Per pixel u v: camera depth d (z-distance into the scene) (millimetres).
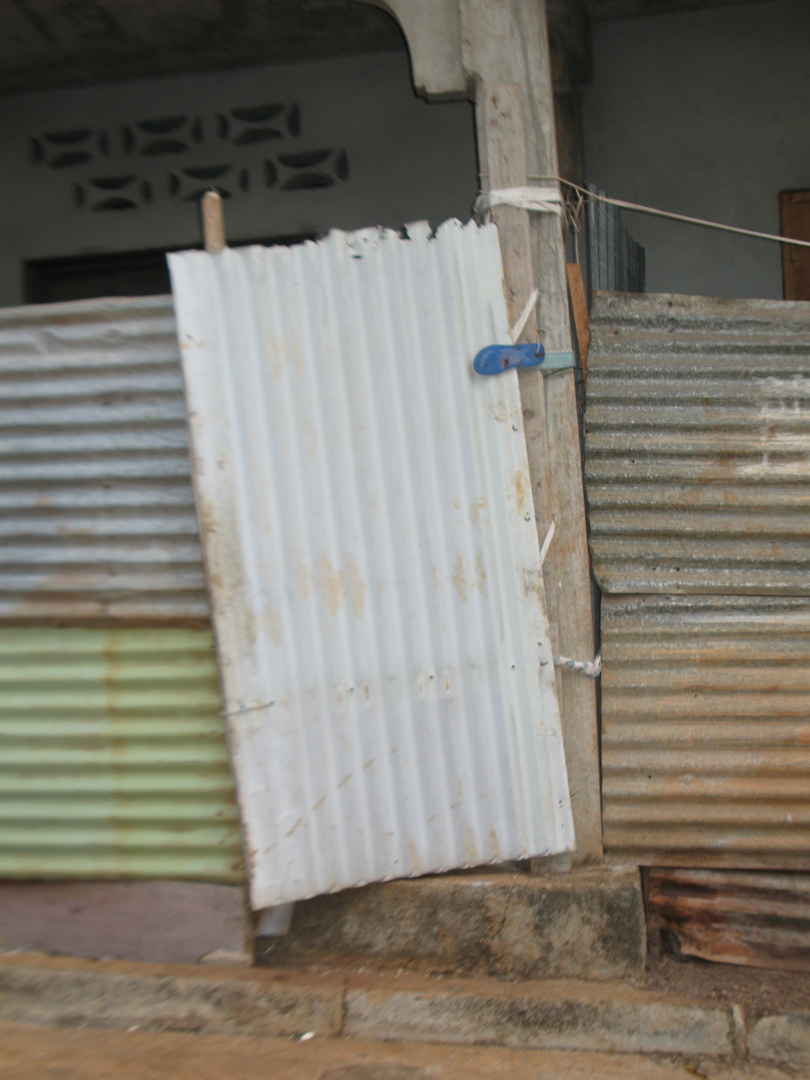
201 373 2635
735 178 4824
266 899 2744
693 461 2975
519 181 2904
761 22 4742
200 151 5266
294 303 2688
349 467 2752
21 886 3078
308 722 2758
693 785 2998
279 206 5211
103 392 2834
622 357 2979
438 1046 2818
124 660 2951
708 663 2988
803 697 2961
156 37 4773
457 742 2861
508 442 2838
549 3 4086
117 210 5359
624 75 4871
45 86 5324
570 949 2949
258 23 4656
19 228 5457
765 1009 2799
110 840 2988
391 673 2807
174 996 2922
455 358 2789
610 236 3486
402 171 5109
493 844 2910
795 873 3016
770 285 4836
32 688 2986
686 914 3068
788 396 2949
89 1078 2652
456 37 2953
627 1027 2809
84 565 2924
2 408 2883
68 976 2971
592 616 3064
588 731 3021
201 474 2645
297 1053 2777
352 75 5113
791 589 2953
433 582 2818
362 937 3021
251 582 2693
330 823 2797
